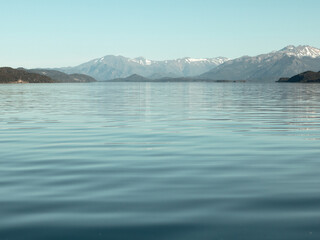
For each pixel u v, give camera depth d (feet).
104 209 28.71
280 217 26.73
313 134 73.15
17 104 172.45
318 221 25.91
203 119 103.65
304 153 52.90
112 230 24.68
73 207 29.19
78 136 71.10
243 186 35.27
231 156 50.85
